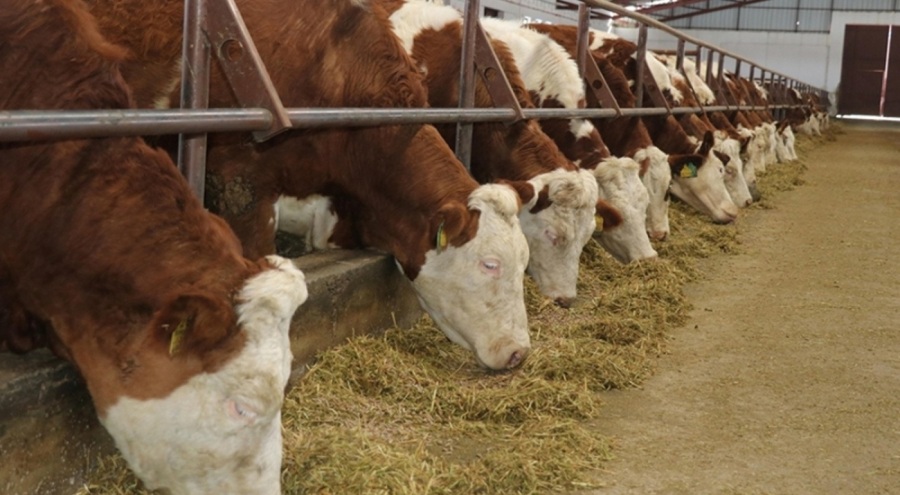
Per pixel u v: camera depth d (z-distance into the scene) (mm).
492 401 4387
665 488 3725
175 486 2816
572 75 7363
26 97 2910
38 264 2889
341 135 4883
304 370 4375
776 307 6957
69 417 3115
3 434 2859
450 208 4406
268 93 3318
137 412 2727
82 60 2986
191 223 2922
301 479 3326
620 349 5445
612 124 8633
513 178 5973
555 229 5797
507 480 3641
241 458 2768
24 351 3107
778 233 10406
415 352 5012
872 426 4566
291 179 4980
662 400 4777
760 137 16359
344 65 4793
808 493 3766
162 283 2789
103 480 3186
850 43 42375
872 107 42750
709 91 13461
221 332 2619
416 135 4844
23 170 2883
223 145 4730
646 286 6809
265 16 4730
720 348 5797
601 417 4480
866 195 14703
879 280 8156
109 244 2832
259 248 4953
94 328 2807
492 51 5617
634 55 9719
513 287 4660
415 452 3742
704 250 8898
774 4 42688
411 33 6188
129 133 2676
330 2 4824
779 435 4383
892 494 3809
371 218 4984
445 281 4676
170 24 4523
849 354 5805
